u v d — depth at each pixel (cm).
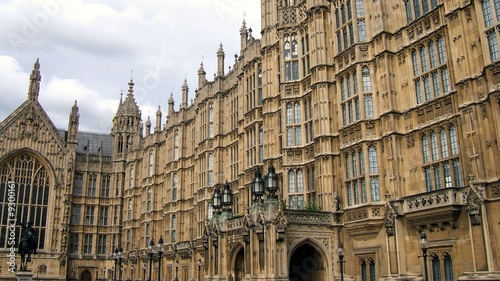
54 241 7869
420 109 2922
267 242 3200
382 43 3167
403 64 3084
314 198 3653
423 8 2991
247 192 4638
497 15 2409
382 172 3058
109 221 8525
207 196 5438
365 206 3094
